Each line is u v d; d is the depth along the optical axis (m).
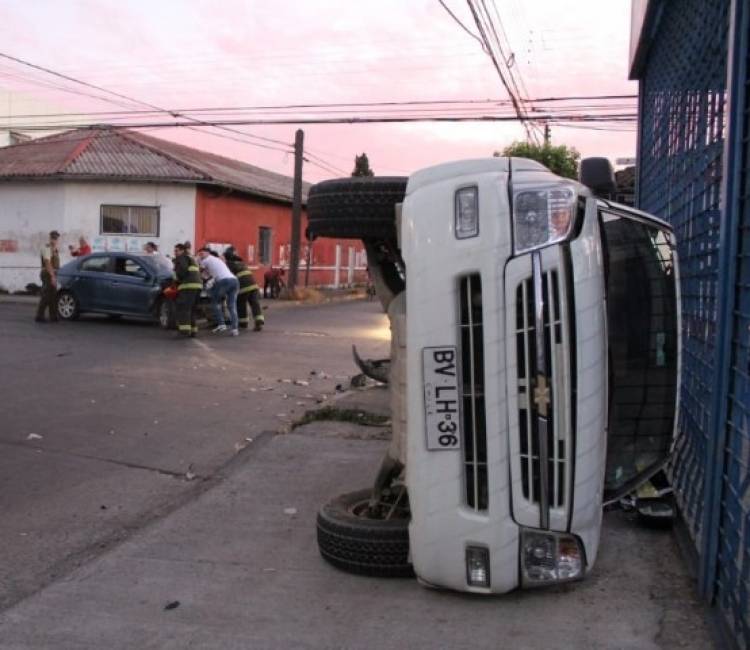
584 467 3.38
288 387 9.83
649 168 7.47
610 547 4.38
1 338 13.57
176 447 6.90
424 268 3.41
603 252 3.63
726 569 3.34
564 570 3.47
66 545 4.63
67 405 8.44
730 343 3.39
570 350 3.31
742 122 3.33
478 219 3.33
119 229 25.91
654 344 4.05
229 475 6.07
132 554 4.47
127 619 3.65
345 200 4.04
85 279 16.42
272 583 4.03
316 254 37.03
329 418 7.90
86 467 6.29
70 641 3.45
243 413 8.27
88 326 15.85
